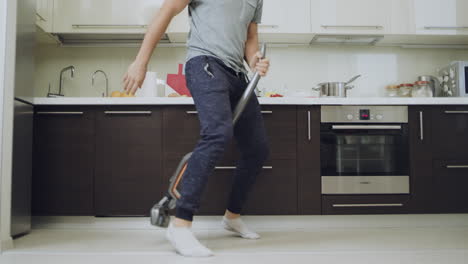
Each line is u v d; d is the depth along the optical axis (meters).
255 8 1.78
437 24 2.76
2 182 1.76
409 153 2.41
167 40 2.89
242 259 1.46
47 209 2.31
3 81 1.80
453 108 2.43
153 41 1.58
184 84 2.68
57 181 2.32
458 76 2.80
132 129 2.34
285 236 2.02
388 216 2.42
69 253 1.60
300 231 2.21
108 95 2.96
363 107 2.40
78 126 2.33
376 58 3.07
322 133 2.38
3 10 1.82
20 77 2.04
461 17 2.76
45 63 2.97
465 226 2.42
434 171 2.41
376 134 2.40
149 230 2.26
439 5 2.77
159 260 1.45
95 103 2.31
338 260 1.45
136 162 2.33
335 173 2.37
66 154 2.32
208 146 1.53
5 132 1.79
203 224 2.35
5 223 1.75
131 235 2.07
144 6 2.69
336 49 3.06
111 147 2.33
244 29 1.73
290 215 2.37
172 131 2.33
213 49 1.62
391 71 3.07
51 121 2.33
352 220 2.41
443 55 3.09
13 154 1.96
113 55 3.00
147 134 2.33
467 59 3.10
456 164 2.42
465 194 2.40
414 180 2.40
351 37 2.86
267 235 2.06
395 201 2.38
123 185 2.32
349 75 3.05
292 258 1.48
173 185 1.63
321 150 2.38
